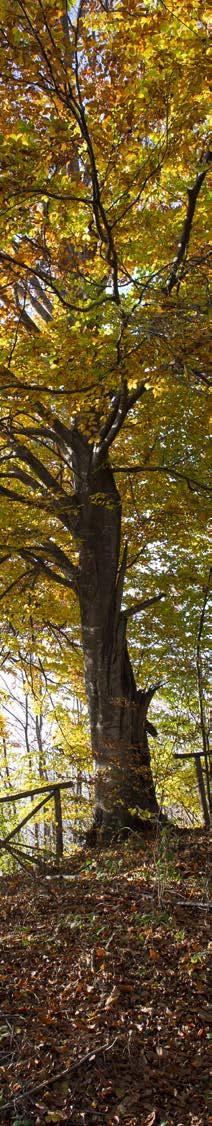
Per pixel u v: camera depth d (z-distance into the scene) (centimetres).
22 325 1098
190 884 780
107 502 1151
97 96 809
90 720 1223
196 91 774
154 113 829
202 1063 494
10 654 1495
